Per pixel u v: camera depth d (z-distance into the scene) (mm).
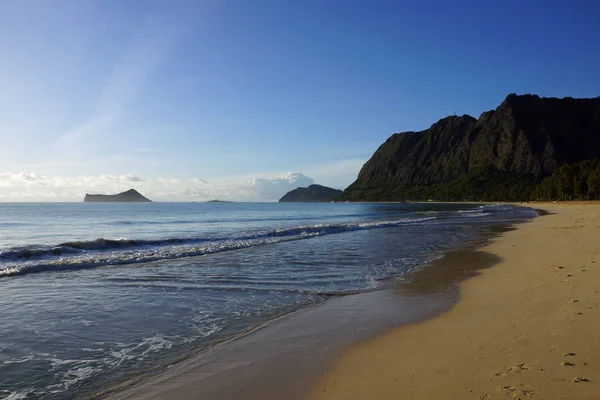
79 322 8484
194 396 5270
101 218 61938
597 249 16641
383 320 8477
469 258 17109
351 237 27266
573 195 131250
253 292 11234
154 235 30797
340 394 5125
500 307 8875
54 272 14125
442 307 9383
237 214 80062
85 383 5727
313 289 11609
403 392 5031
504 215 59406
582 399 4527
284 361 6379
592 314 7738
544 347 6191
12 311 9234
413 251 19750
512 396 4676
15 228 40094
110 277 13258
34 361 6484
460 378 5305
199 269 14789
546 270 12820
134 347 7105
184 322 8531
